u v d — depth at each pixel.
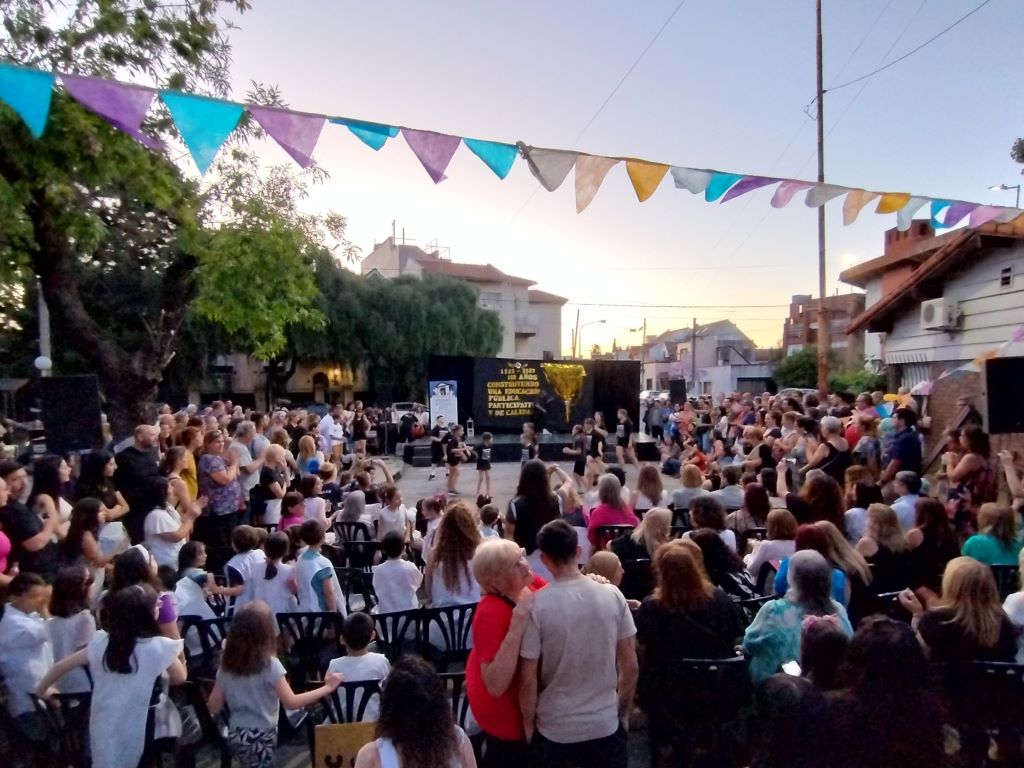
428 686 2.51
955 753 3.74
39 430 14.66
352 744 3.21
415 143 3.70
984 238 10.48
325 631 5.22
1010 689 3.46
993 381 7.98
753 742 3.67
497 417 23.30
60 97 7.54
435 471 20.61
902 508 6.26
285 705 3.65
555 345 60.53
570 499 7.42
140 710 3.44
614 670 3.07
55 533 5.76
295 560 5.62
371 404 41.12
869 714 2.58
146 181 8.67
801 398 17.55
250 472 8.56
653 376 82.94
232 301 10.35
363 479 10.15
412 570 5.55
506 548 3.15
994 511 5.32
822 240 19.34
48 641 3.97
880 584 5.13
